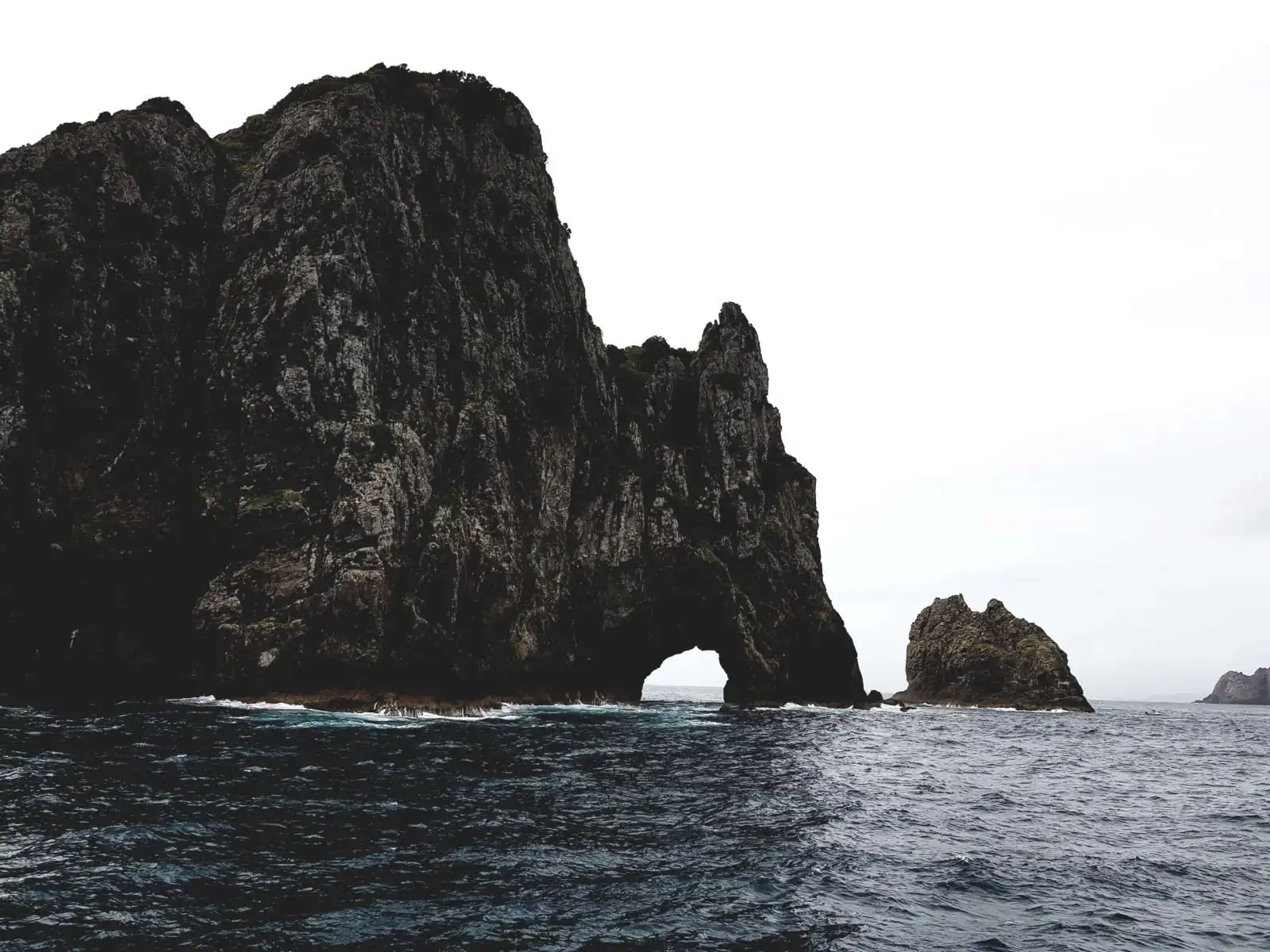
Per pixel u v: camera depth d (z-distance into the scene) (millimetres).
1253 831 22484
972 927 12891
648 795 22719
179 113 58688
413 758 26203
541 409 66812
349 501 44781
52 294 46531
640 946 11359
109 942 10297
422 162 63812
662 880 14516
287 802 18297
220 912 11570
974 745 45688
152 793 18219
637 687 73938
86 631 43031
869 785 27188
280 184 54281
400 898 12648
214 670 41844
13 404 43250
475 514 54406
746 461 85062
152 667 43719
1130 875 16641
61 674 42406
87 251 48750
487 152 70000
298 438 47500
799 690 79375
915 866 16359
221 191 56625
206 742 26500
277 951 10359
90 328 47375
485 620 52938
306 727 32625
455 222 64188
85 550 43406
